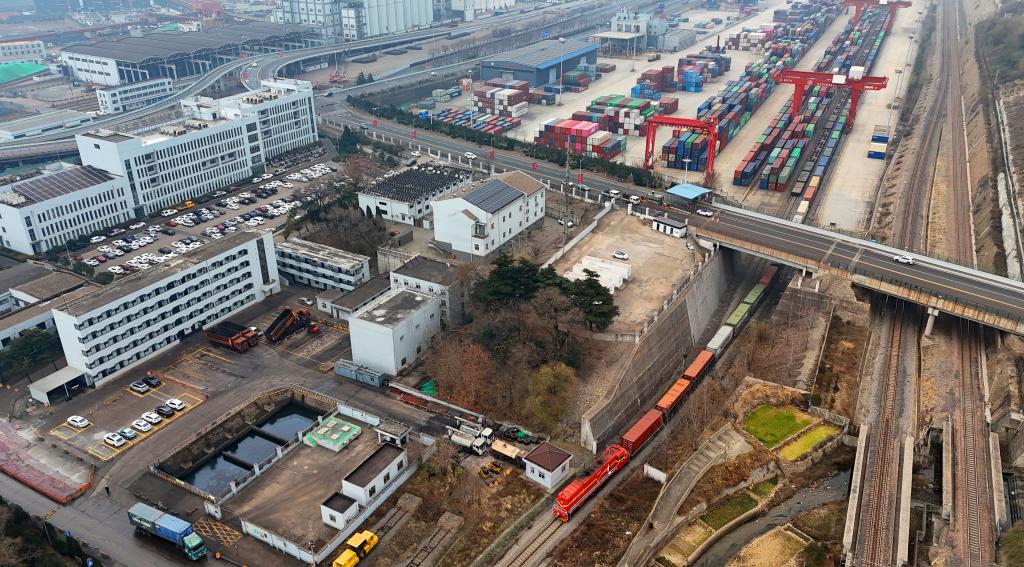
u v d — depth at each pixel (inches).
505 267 5206.7
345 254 6368.1
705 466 4222.4
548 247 6545.3
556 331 5002.5
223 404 4857.3
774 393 4795.8
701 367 5108.3
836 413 4608.8
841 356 5152.6
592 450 4443.9
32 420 4704.7
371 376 5039.4
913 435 4409.5
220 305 5826.8
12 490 4143.7
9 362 5032.0
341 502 3836.1
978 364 4997.5
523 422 4653.1
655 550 3737.7
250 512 3895.2
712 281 6245.1
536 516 3981.3
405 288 5693.9
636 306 5497.1
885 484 4013.3
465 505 4003.4
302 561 3646.7
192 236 7244.1
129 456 4384.8
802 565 3636.8
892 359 5182.1
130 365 5255.9
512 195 6614.2
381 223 6909.5
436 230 6456.7
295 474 4168.3
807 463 4323.3
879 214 7603.4
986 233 6673.2
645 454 4468.5
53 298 5753.0
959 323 5546.3
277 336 5565.9
